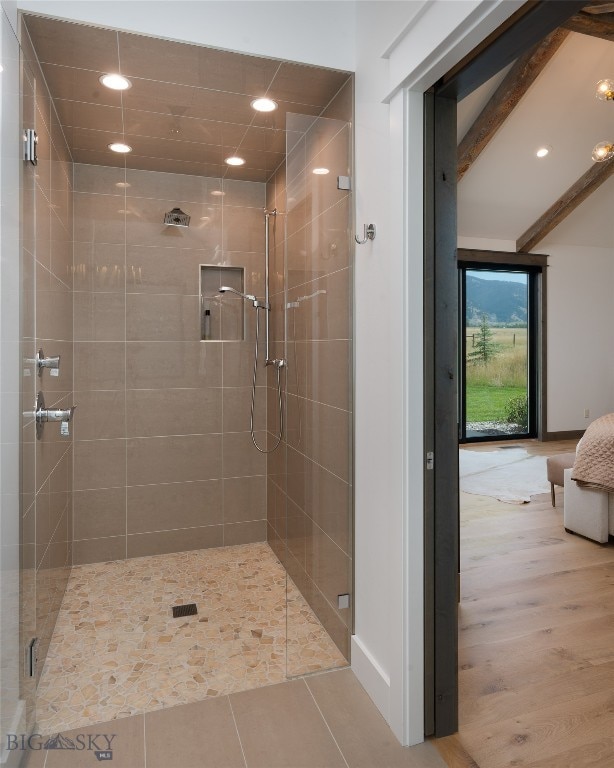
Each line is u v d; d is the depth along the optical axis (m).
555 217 6.84
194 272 3.35
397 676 1.79
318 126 2.18
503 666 2.21
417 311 1.75
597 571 3.17
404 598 1.76
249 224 3.43
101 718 1.89
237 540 3.55
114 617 2.64
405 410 1.74
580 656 2.28
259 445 3.54
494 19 1.31
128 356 3.27
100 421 3.24
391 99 1.78
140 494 3.34
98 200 3.16
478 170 5.91
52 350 2.26
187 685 2.09
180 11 1.95
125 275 3.23
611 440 3.51
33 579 1.83
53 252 2.29
